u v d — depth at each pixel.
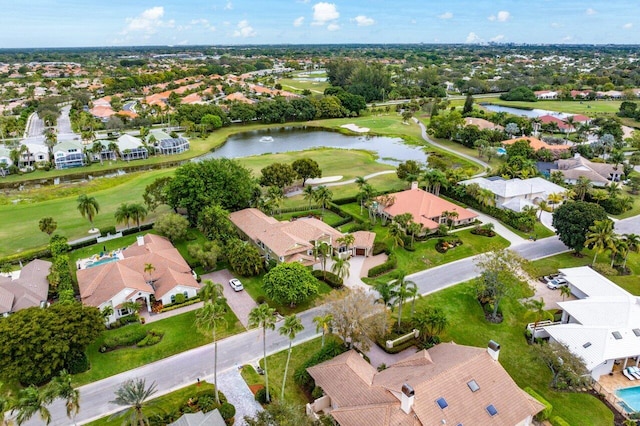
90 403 51.44
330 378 50.06
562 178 127.94
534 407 45.75
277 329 64.75
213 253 79.88
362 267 83.31
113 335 62.44
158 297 69.69
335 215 107.25
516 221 100.31
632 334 58.28
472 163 157.38
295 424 41.00
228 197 99.00
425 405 42.25
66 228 98.56
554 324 65.88
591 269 76.81
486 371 47.00
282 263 71.38
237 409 50.41
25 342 51.53
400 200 105.00
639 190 125.06
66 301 61.31
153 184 102.62
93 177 144.12
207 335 63.47
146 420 44.94
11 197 120.25
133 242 91.44
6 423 45.34
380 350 60.75
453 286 76.62
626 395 53.53
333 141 197.00
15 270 81.31
